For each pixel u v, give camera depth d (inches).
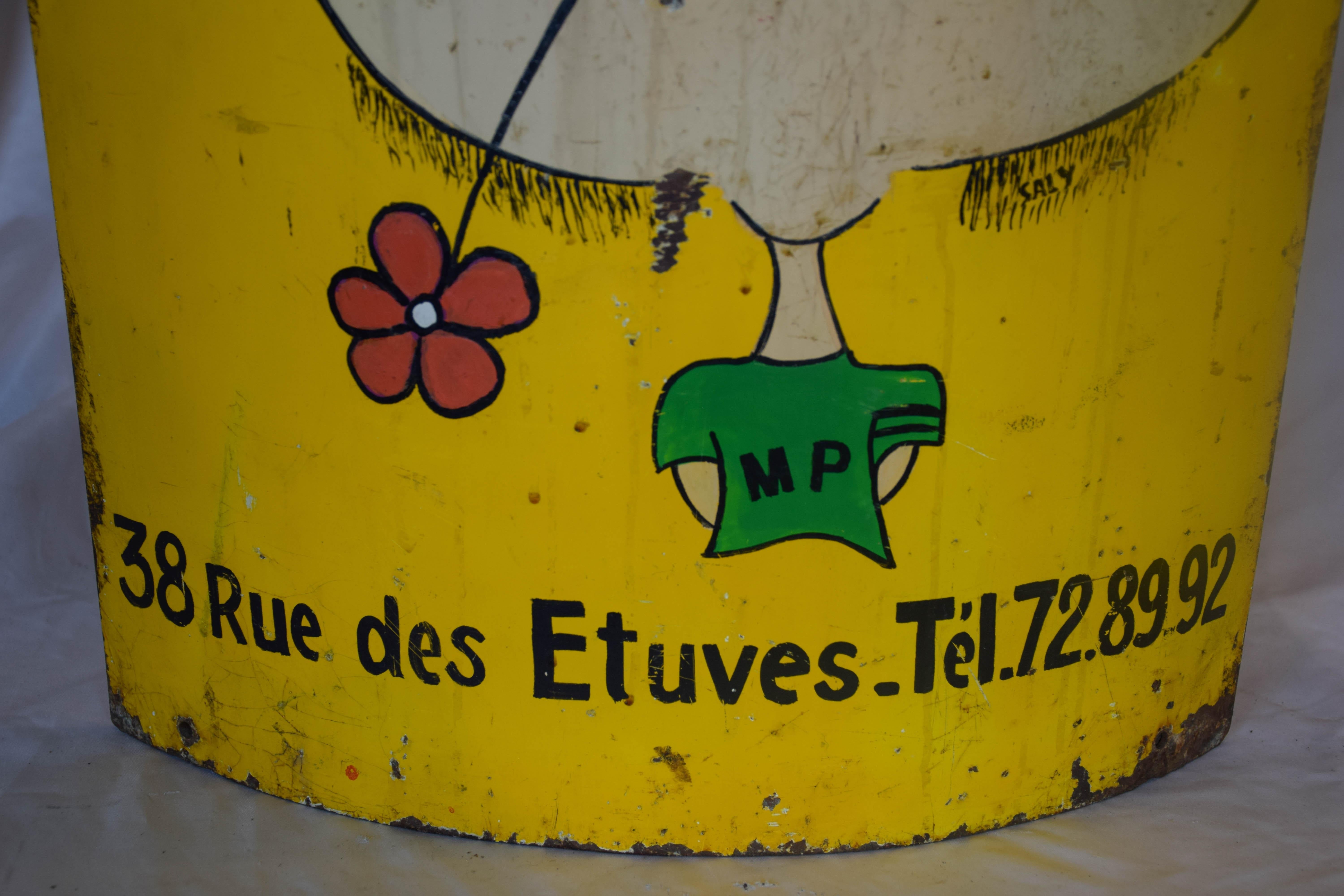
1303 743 56.6
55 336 77.9
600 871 45.8
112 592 53.1
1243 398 48.7
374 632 46.0
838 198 39.8
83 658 63.6
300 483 45.3
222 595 48.6
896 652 44.7
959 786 47.2
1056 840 48.0
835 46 38.4
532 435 42.3
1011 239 41.3
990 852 47.1
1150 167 42.5
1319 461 72.9
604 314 40.8
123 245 46.1
